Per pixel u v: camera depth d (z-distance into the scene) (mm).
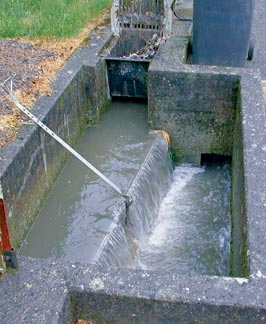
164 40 8109
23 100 6297
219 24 7355
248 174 4828
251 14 7273
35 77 6887
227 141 7523
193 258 6191
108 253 5387
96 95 7547
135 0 8422
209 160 7895
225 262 6105
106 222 5746
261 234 4078
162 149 7344
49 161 6238
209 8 7266
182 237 6516
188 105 7316
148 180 6695
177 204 7133
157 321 3623
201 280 3629
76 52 7762
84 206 6035
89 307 3670
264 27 10422
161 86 7215
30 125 5766
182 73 7066
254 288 3562
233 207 6113
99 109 7754
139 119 7879
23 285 3619
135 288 3576
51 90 6574
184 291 3537
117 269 3752
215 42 7492
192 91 7191
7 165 5062
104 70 7848
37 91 6535
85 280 3652
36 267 3762
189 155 7762
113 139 7410
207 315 3516
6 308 3457
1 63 7219
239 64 7645
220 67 7180
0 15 8789
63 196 6230
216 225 6719
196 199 7227
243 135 5527
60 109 6531
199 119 7414
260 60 8930
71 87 6918
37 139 5805
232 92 7098
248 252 3908
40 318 3391
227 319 3508
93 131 7617
